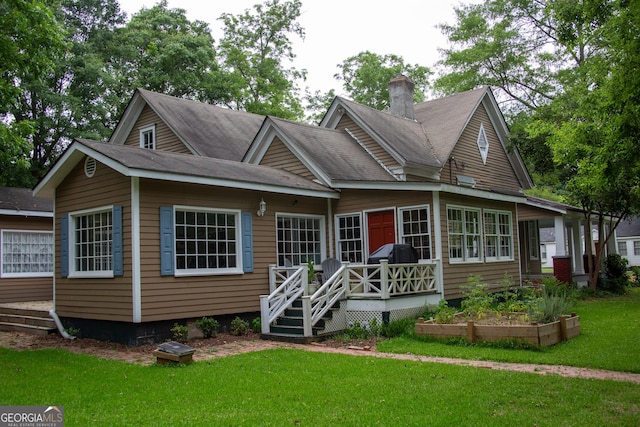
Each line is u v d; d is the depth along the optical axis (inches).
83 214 470.0
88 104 1016.9
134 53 1122.0
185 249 447.2
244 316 488.4
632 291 856.9
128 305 412.8
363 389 267.3
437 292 514.0
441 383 276.2
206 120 777.6
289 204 543.8
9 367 343.0
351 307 468.8
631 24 299.9
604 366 310.2
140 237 414.3
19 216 676.1
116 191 430.9
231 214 489.4
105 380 300.0
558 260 797.9
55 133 1013.2
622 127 311.9
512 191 856.3
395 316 458.0
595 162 372.8
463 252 567.8
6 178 952.3
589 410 230.1
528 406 236.1
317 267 572.4
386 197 553.9
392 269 463.2
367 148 685.3
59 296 493.4
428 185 502.9
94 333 454.0
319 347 406.6
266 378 294.4
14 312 565.9
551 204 813.2
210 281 459.8
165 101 767.7
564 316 397.7
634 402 240.4
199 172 440.1
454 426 210.7
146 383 289.6
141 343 411.5
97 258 458.9
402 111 810.2
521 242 978.1
